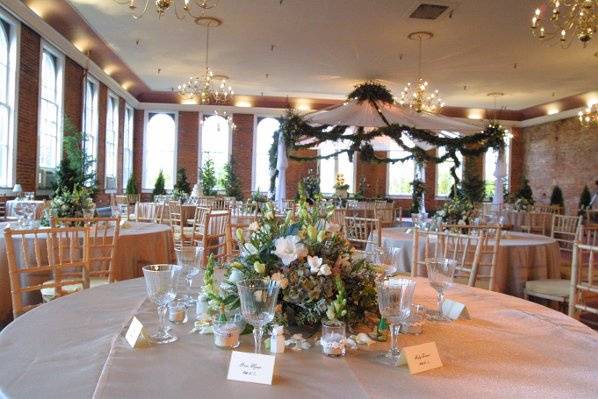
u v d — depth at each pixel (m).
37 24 8.06
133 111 14.80
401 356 1.21
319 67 10.85
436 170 16.77
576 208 13.95
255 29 8.44
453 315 1.70
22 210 4.41
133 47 9.78
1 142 7.50
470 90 12.76
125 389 1.04
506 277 3.99
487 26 7.97
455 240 3.58
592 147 13.48
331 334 1.32
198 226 6.17
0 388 1.03
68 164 8.73
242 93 14.38
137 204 7.30
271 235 1.51
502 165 10.90
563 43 8.59
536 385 1.13
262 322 1.22
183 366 1.18
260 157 15.49
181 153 15.20
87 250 2.46
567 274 5.48
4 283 3.37
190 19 8.09
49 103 9.16
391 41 8.87
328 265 1.42
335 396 1.04
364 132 9.47
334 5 7.28
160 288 1.37
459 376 1.17
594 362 1.29
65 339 1.34
